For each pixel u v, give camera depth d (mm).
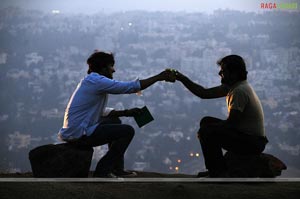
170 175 6707
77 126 5598
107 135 5629
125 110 5930
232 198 5008
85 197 4855
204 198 4977
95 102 5660
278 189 5371
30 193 4887
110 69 5887
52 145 5641
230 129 5699
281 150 58625
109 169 5633
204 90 5977
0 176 6285
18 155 56750
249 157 5773
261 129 5781
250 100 5695
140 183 5410
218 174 5746
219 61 5953
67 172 5520
